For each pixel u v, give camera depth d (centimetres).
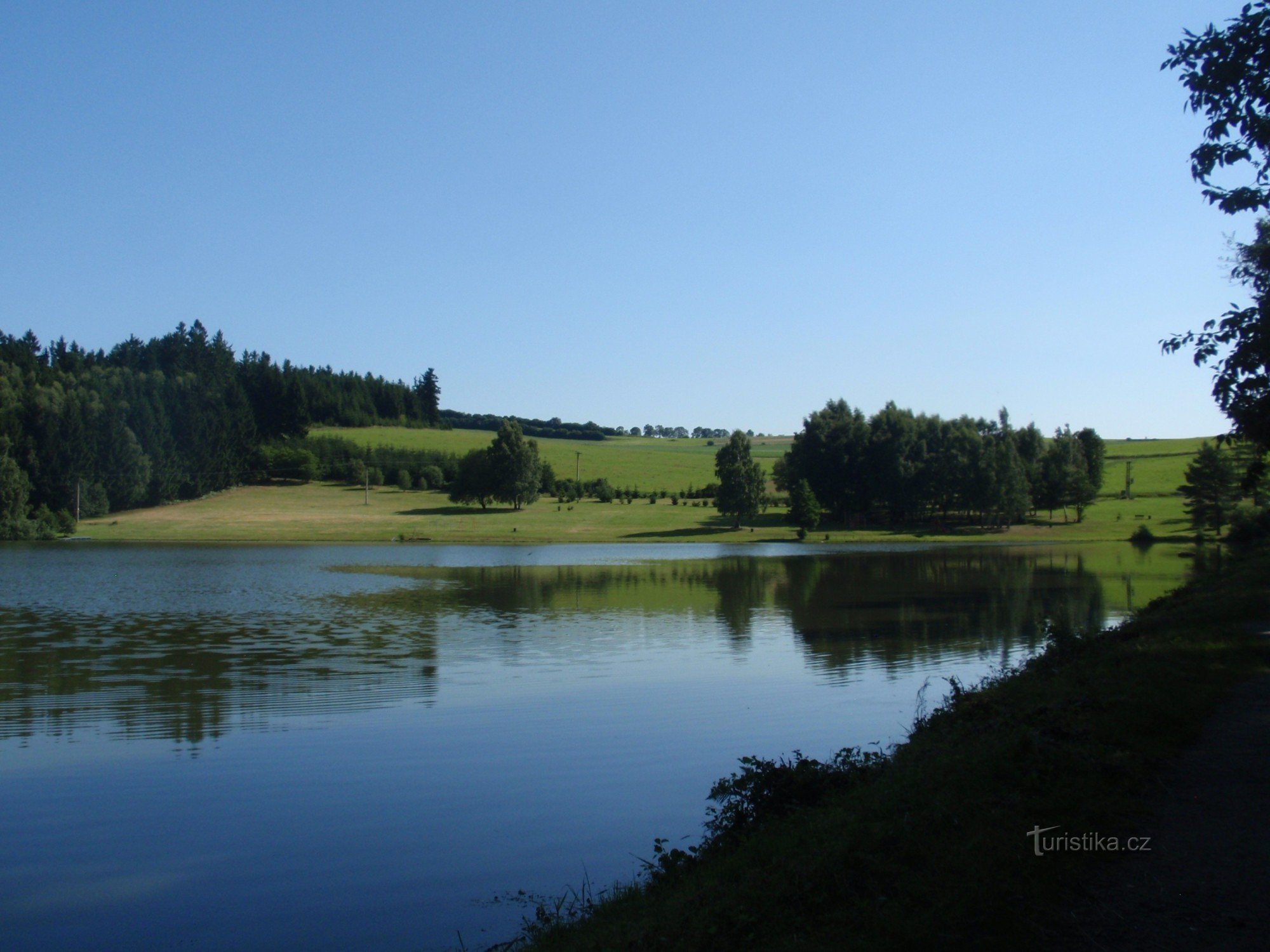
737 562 8088
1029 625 4041
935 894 779
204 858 1444
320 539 11175
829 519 13875
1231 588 2772
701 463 19762
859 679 2852
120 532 11688
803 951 733
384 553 9256
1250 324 1462
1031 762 1057
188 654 3359
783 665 3119
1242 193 1416
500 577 6638
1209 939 679
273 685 2808
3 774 1897
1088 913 733
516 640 3728
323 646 3562
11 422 12169
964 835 881
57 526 11488
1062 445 13525
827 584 5984
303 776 1864
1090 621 4103
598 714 2402
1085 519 12938
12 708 2483
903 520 13475
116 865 1423
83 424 12631
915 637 3712
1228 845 841
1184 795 968
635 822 1577
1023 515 13175
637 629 4025
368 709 2473
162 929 1214
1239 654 1659
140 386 14275
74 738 2172
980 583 5909
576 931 1000
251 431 15712
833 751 2020
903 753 1416
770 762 1431
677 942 816
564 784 1795
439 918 1218
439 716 2389
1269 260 1639
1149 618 2478
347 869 1392
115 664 3145
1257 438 1570
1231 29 1332
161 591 5609
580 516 13850
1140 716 1234
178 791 1772
